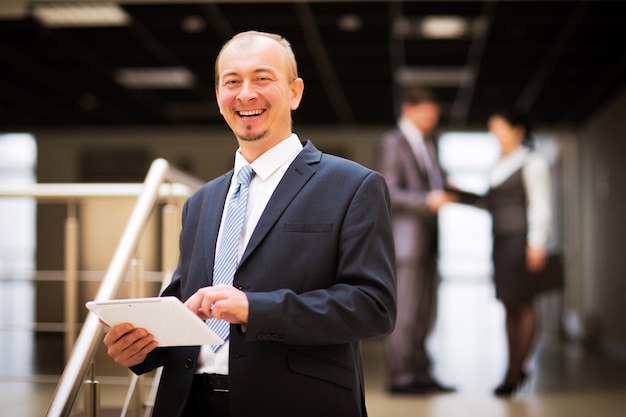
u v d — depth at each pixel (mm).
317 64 9719
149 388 3561
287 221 2008
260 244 1997
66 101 11875
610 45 8680
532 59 9383
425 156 6336
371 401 6035
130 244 2508
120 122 13414
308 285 1961
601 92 10648
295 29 8273
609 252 10375
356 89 11062
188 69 10062
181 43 8883
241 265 1985
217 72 2143
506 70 9914
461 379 7289
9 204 13555
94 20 8070
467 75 10234
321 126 13758
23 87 10992
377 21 7992
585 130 12266
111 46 9023
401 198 6211
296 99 2188
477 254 15312
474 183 14531
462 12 7688
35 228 13500
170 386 2057
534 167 6312
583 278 12078
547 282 6277
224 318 1824
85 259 12375
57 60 9641
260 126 2059
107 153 14195
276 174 2105
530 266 6254
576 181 12445
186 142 14188
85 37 8672
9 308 13227
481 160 14531
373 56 9336
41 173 14133
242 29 8297
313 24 8094
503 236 6332
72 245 3570
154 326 1829
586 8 7469
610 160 10531
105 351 3951
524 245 6277
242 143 2107
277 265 1973
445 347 10039
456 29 8273
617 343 9680
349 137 14055
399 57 9406
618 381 7293
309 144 2154
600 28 8102
